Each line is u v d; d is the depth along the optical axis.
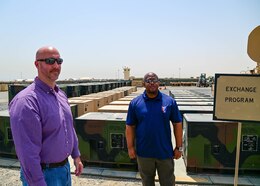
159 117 3.29
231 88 3.49
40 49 2.31
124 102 10.55
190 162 5.15
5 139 6.05
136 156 3.66
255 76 3.43
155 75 3.31
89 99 10.91
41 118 2.19
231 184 4.62
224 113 3.52
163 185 3.44
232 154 5.03
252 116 3.46
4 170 5.41
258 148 4.95
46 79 2.32
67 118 2.52
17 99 2.13
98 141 5.43
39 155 2.22
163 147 3.31
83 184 4.70
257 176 4.99
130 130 3.53
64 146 2.41
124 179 4.95
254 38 3.56
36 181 2.06
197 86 51.97
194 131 5.11
